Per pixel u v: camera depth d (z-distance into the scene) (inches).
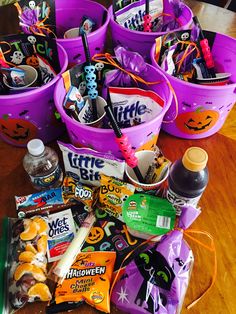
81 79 18.4
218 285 14.4
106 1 29.1
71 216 16.5
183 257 13.7
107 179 16.2
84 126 15.1
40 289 13.2
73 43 20.0
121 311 13.4
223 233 16.1
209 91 17.2
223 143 20.4
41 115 18.5
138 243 15.5
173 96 17.2
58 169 17.6
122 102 17.7
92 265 14.6
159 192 16.1
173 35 19.6
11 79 19.3
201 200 17.4
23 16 21.0
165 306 12.9
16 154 19.8
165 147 20.2
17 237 15.3
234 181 18.3
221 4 36.4
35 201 16.8
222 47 20.2
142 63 17.8
